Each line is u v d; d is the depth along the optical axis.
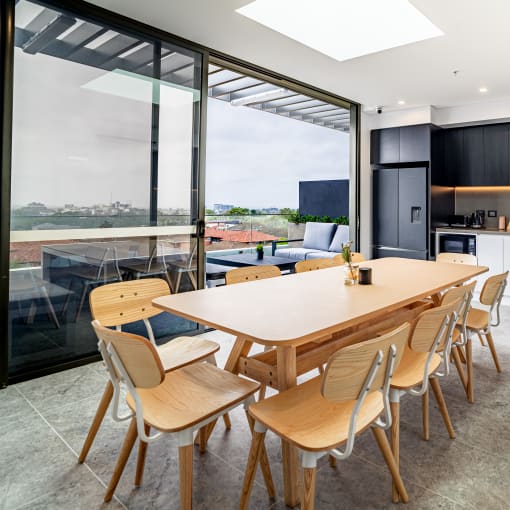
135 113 3.41
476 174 6.17
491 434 2.25
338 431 1.46
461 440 2.19
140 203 3.48
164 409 1.61
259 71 4.51
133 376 1.46
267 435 2.27
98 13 3.12
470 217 6.43
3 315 2.79
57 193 2.99
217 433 2.29
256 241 7.97
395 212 6.33
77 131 3.07
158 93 3.55
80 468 1.95
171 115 3.66
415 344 1.75
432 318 1.75
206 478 1.89
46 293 2.99
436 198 6.18
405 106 6.09
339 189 9.38
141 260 3.51
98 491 1.79
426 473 1.91
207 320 1.79
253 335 1.57
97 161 3.20
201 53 3.84
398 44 3.84
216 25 3.44
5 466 1.96
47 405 2.57
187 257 3.86
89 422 2.37
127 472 1.93
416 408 2.55
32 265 2.90
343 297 2.25
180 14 3.24
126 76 3.33
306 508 1.38
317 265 3.65
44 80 2.89
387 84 5.03
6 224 2.76
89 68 3.12
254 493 1.78
